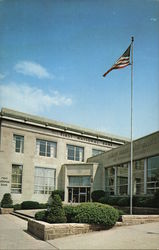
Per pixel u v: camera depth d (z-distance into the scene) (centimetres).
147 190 2695
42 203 3747
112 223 1514
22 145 3831
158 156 2591
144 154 2769
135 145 2953
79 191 3897
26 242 1294
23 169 3778
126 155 3138
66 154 4206
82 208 1530
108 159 3641
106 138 4578
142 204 2464
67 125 4359
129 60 2422
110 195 3503
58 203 1569
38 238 1396
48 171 4009
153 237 1279
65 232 1389
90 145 4447
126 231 1438
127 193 3077
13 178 3700
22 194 3716
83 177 3900
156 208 2234
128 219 1642
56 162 4088
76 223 1464
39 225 1432
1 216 2841
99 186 3769
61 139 4184
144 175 2762
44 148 4028
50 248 1167
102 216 1486
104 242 1219
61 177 4081
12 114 3750
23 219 2484
